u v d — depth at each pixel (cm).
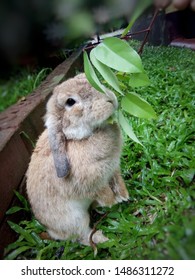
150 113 33
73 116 35
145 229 32
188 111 54
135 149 48
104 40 27
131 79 32
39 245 37
